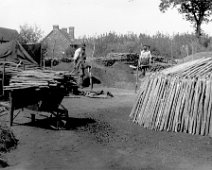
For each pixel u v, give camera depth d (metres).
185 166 8.16
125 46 40.09
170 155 9.01
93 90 21.52
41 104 11.20
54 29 46.22
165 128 11.82
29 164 8.03
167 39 43.31
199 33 41.00
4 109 13.62
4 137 9.38
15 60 21.17
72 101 17.53
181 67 13.57
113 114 14.45
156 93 12.59
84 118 13.41
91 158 8.61
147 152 9.24
